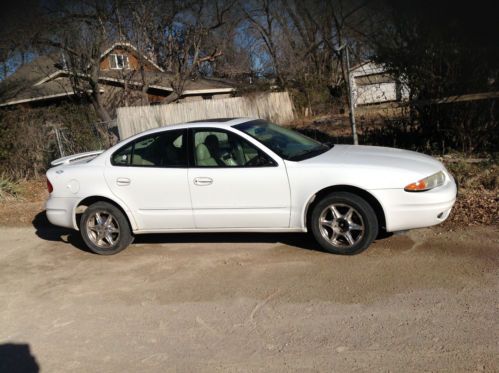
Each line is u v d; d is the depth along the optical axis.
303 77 27.73
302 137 6.34
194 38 24.23
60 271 5.98
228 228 5.79
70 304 5.00
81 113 15.53
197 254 6.02
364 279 4.84
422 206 5.12
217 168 5.68
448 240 5.60
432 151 9.06
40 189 10.82
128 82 23.19
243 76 32.72
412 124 9.40
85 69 21.31
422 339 3.73
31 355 4.06
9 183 10.45
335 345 3.77
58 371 3.79
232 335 4.07
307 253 5.63
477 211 6.42
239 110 22.77
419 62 8.32
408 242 5.64
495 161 7.96
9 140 11.30
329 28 21.27
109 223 6.25
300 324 4.13
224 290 4.94
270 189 5.50
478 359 3.42
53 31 19.39
